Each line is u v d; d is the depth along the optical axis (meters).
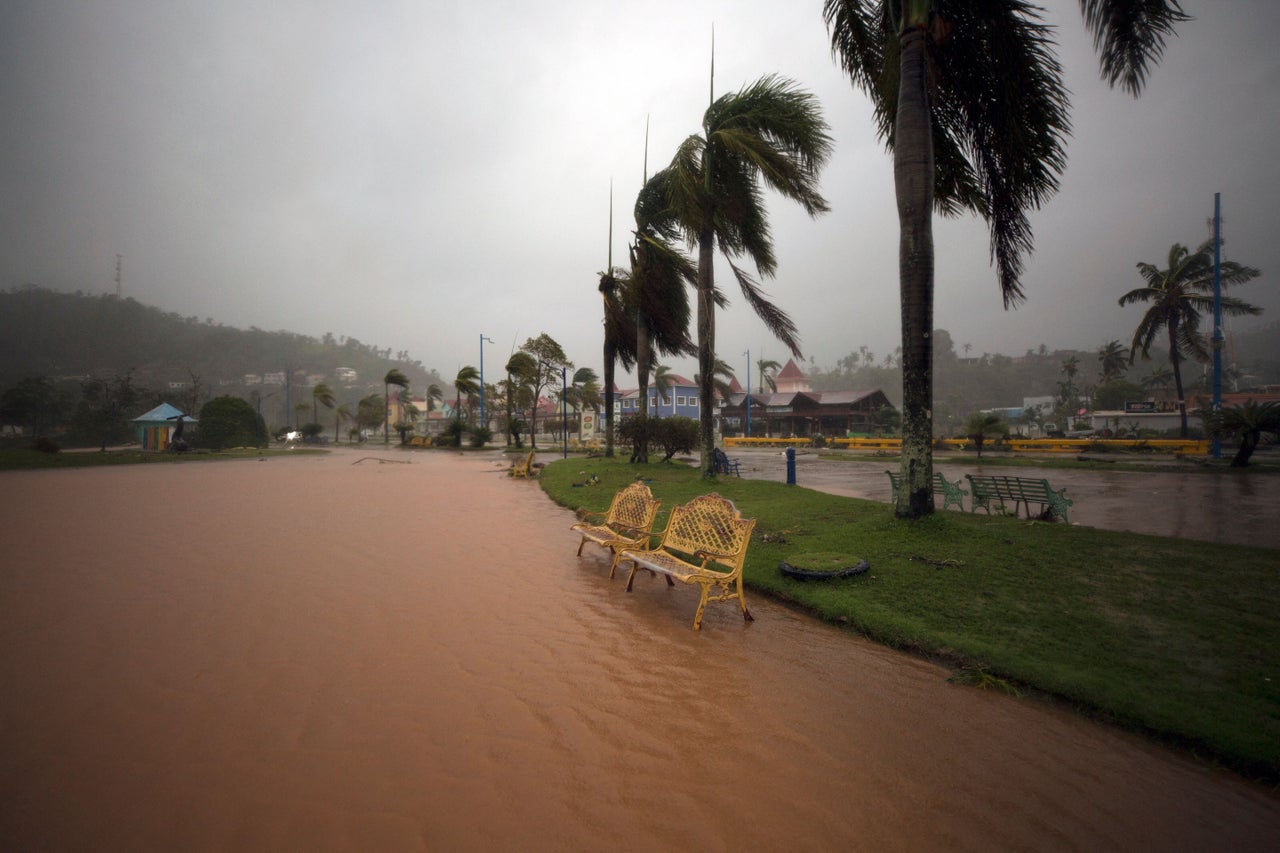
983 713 3.70
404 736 3.30
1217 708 3.52
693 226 14.23
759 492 12.31
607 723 3.50
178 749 3.14
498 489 16.38
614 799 2.75
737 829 2.54
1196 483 16.86
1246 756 3.06
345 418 85.00
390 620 5.32
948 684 4.12
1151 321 37.62
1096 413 51.84
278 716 3.53
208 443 44.12
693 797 2.78
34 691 3.84
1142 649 4.32
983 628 4.82
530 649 4.67
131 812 2.59
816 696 3.91
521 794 2.78
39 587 6.34
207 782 2.83
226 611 5.55
